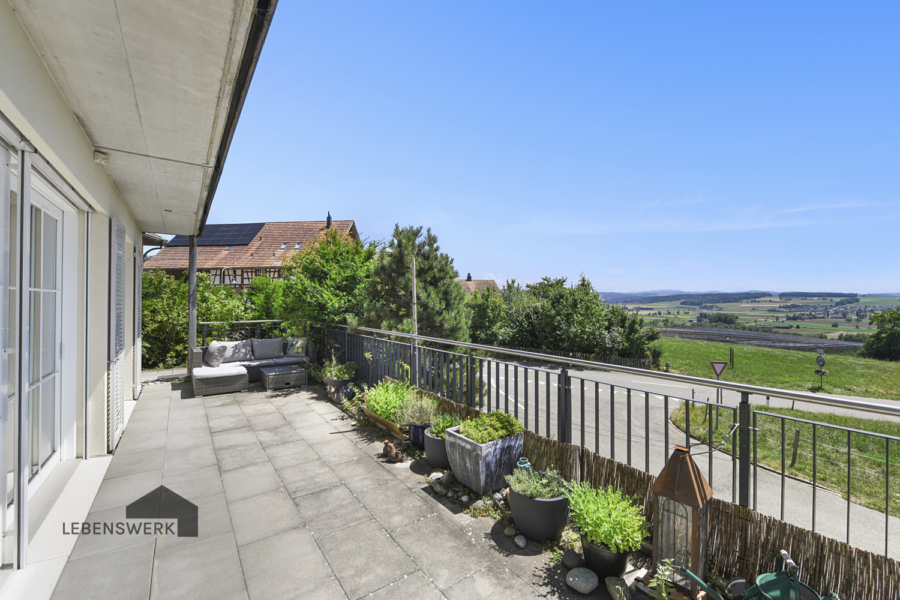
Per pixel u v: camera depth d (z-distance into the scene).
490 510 2.78
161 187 4.62
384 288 7.65
